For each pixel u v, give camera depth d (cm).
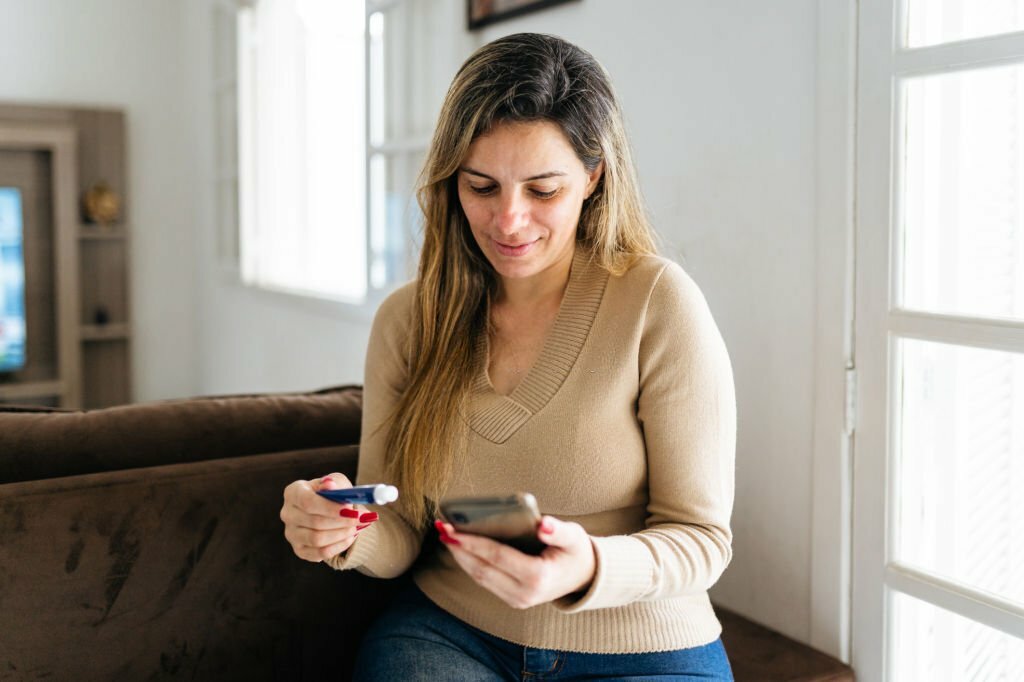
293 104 384
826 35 147
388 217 279
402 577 154
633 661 118
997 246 131
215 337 461
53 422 145
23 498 128
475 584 129
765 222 161
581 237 133
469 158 118
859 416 148
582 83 119
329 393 176
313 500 116
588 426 122
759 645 156
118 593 134
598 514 124
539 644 121
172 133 479
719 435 120
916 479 144
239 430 155
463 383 131
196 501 139
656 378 121
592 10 199
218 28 425
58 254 438
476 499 95
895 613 147
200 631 140
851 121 145
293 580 146
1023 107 126
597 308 125
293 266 392
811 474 156
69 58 450
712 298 173
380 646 129
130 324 467
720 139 169
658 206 185
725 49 167
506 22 227
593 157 120
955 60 131
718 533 117
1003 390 131
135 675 136
